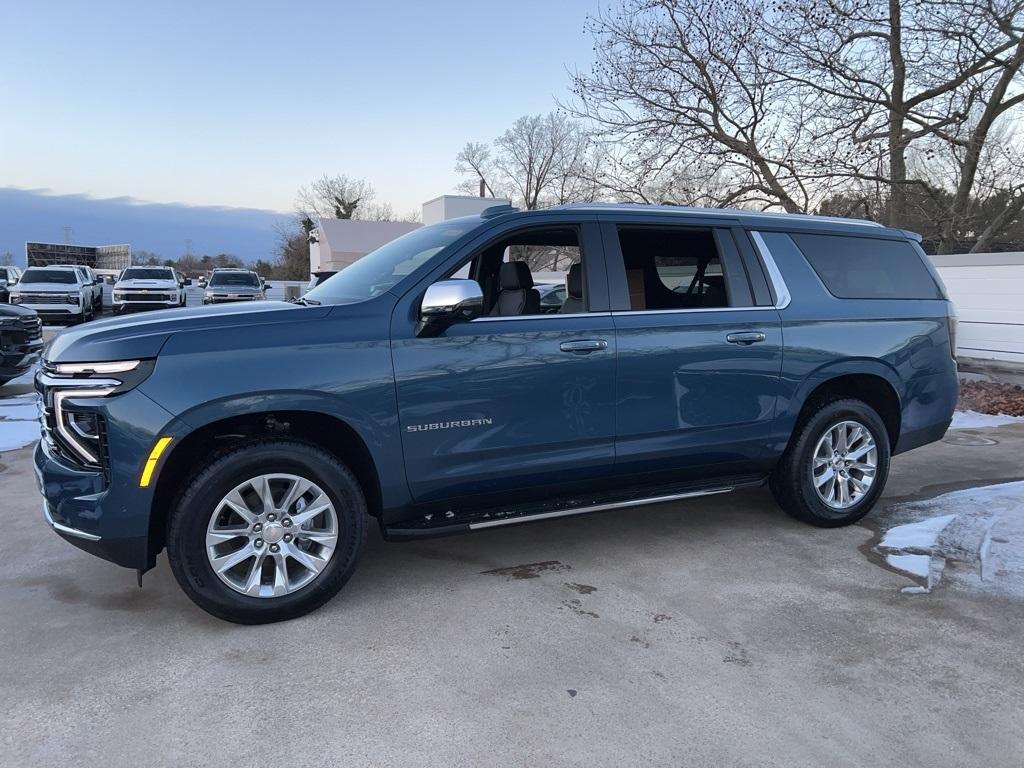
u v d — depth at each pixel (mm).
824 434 4582
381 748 2488
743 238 4449
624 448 4051
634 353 3984
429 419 3570
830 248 4715
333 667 3012
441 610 3547
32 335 10102
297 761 2422
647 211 4262
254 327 3326
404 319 3551
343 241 37531
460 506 3828
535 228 3955
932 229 13859
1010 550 4215
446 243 3846
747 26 12688
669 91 13680
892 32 12086
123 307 24406
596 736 2555
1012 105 12281
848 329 4594
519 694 2814
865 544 4469
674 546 4438
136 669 2994
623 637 3275
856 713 2705
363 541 3564
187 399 3145
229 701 2766
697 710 2713
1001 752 2488
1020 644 3230
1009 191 13000
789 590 3787
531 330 3773
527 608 3568
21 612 3525
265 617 3357
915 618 3471
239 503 3289
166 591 3779
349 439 3570
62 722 2627
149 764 2404
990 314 9773
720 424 4273
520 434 3770
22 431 7703
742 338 4258
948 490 5543
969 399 9016
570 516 3961
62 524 3225
